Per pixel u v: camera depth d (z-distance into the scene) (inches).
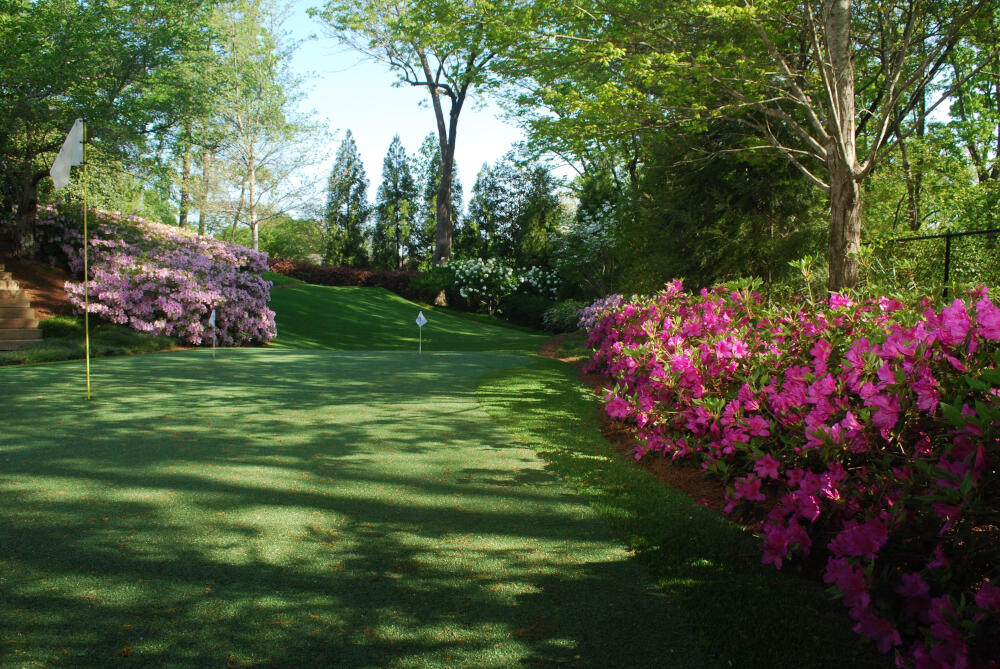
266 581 105.0
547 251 1293.1
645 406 189.3
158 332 560.7
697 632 90.9
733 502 128.8
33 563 108.3
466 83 940.6
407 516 137.8
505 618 94.7
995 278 355.6
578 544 124.1
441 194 1266.0
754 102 365.1
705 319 222.7
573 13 370.0
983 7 339.9
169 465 170.2
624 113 378.9
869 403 100.4
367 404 274.7
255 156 1432.1
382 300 1041.5
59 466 166.2
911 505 91.0
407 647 86.2
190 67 805.9
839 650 86.9
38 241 633.0
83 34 560.7
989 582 72.4
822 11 360.2
